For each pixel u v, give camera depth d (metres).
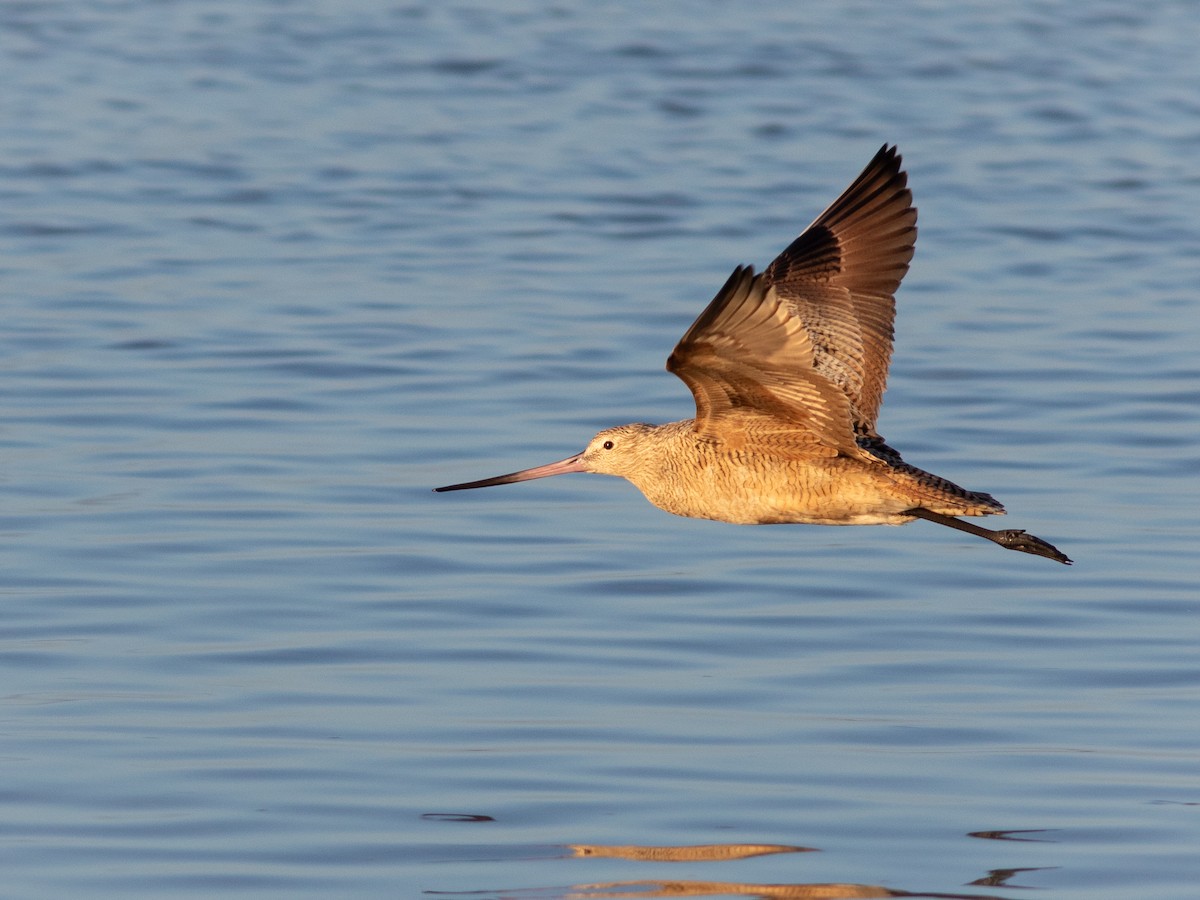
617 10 44.44
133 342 21.14
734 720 12.27
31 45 39.25
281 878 10.20
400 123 33.19
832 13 44.59
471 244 25.80
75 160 30.03
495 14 43.72
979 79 37.69
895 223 11.95
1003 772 11.55
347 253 25.19
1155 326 22.39
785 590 14.78
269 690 12.68
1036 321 22.64
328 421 18.67
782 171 30.14
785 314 9.95
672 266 24.72
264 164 30.11
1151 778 11.50
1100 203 28.58
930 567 15.38
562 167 30.30
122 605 14.09
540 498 17.09
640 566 15.30
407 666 13.12
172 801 11.03
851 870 10.38
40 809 10.94
